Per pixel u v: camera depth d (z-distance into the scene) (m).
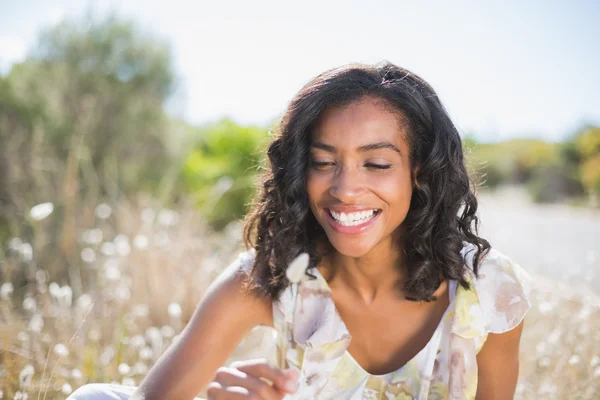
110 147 6.55
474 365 1.63
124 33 7.10
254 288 1.75
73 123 6.19
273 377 1.30
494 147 16.38
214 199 6.23
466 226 1.73
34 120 5.93
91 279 3.68
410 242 1.66
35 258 3.98
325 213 1.60
